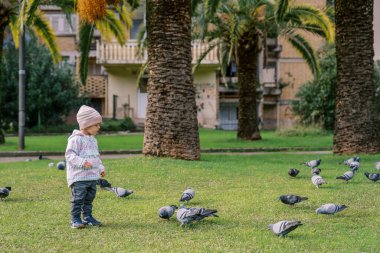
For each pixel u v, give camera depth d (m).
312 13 23.30
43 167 13.67
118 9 22.58
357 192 9.18
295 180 10.85
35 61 37.34
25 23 16.05
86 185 6.76
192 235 6.26
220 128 40.72
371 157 15.23
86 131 6.84
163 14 14.52
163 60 14.48
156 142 14.47
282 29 25.56
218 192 9.41
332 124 35.22
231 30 24.55
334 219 7.09
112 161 13.57
